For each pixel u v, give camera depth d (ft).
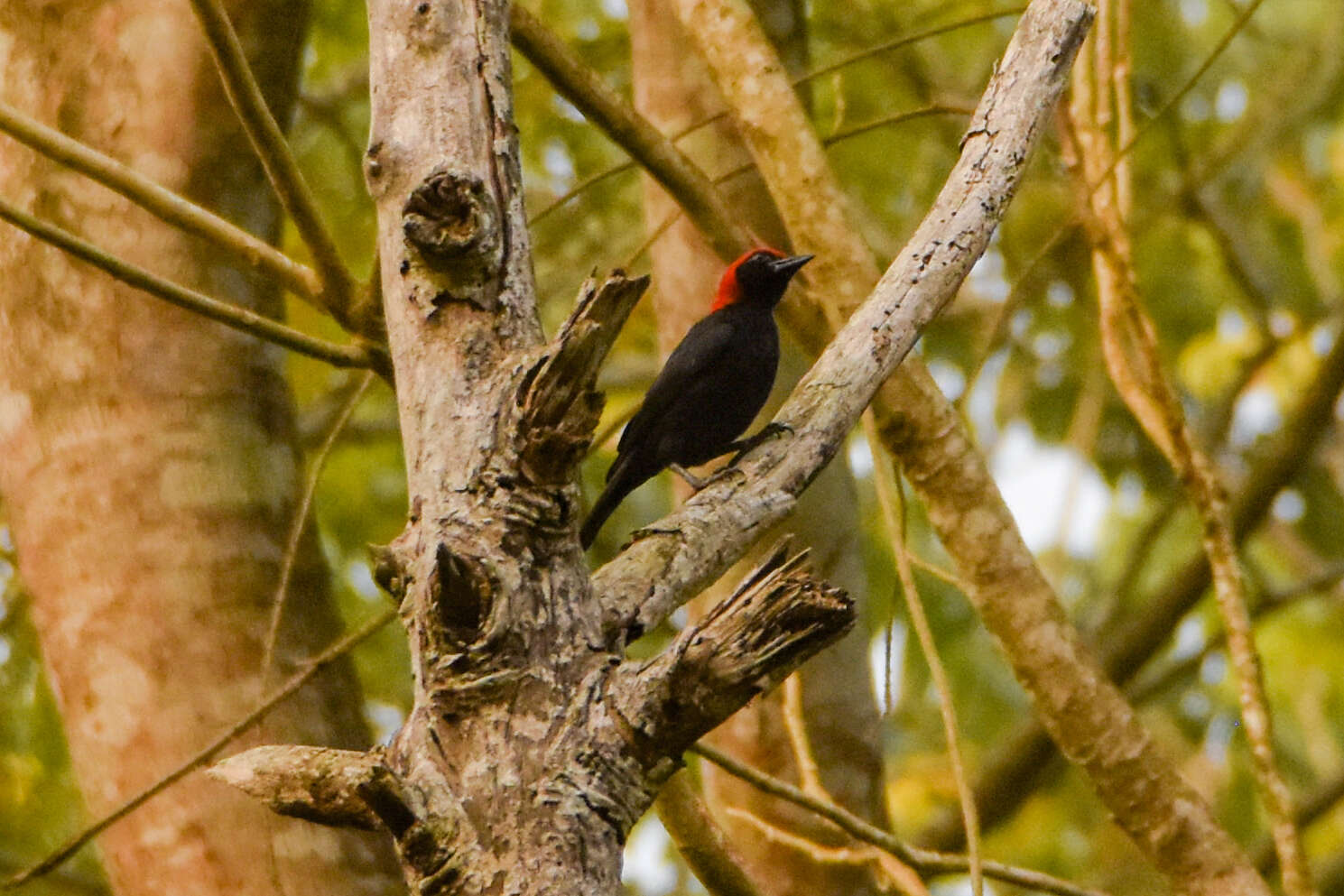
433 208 19.88
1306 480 71.05
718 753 29.99
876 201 64.69
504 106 21.13
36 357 33.76
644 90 43.65
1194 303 65.92
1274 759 32.76
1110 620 59.77
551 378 18.51
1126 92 35.24
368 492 60.29
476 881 17.15
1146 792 31.60
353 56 61.36
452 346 19.81
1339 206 72.90
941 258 23.89
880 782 39.27
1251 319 67.62
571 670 18.34
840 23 58.08
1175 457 34.30
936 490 31.86
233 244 25.45
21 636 52.47
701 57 31.65
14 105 35.58
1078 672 31.78
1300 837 32.37
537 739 17.84
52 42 35.78
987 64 60.03
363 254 56.44
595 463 62.54
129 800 28.99
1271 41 68.44
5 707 53.21
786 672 18.03
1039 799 73.61
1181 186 57.88
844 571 39.70
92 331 33.63
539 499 18.65
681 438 39.34
